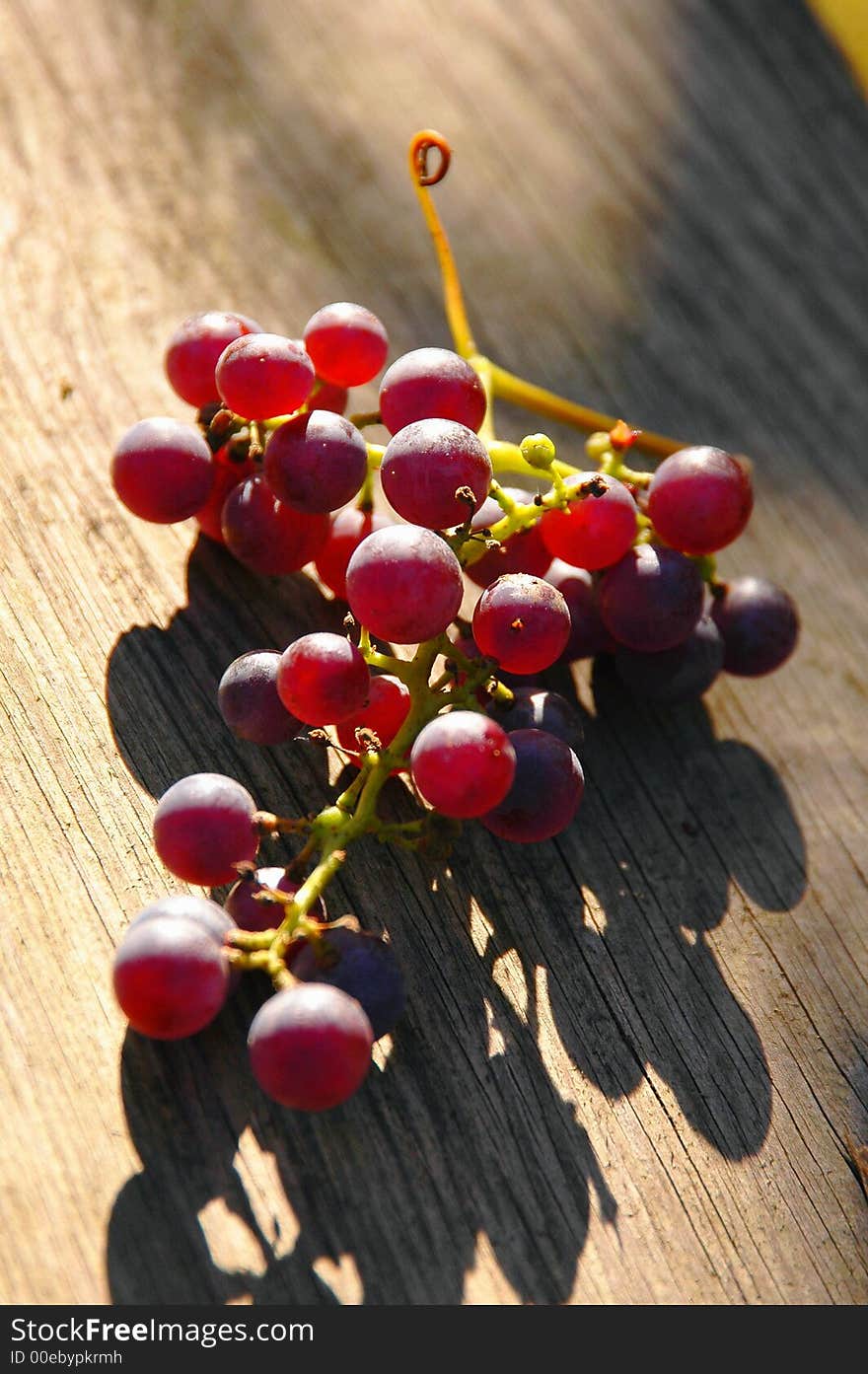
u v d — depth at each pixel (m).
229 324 0.36
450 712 0.32
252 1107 0.33
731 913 0.37
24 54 0.44
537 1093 0.34
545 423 0.43
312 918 0.33
